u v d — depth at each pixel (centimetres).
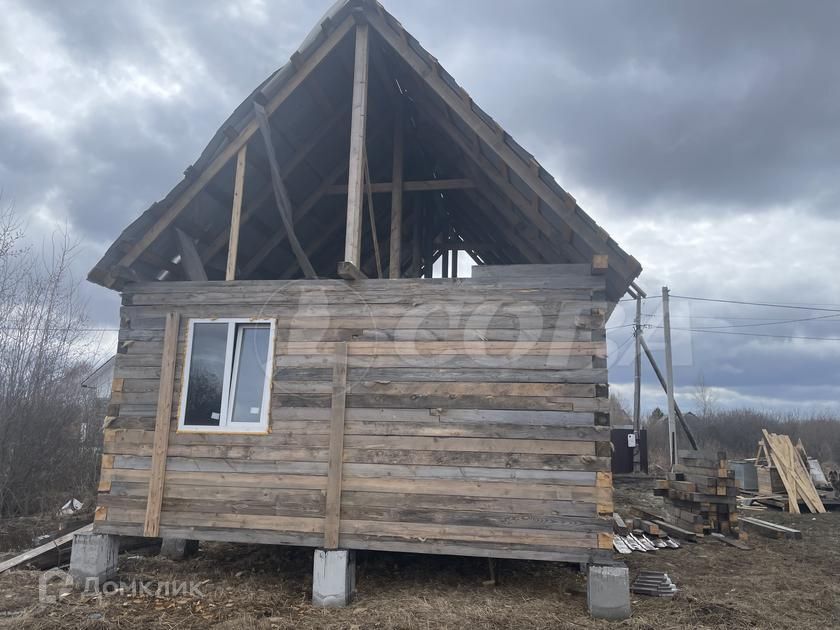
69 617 566
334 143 846
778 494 1656
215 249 809
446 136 812
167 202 713
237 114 716
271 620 559
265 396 671
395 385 650
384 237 1103
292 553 812
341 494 636
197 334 703
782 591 730
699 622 588
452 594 645
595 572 583
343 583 607
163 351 698
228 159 723
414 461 632
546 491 607
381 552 798
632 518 1163
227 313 701
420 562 768
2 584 670
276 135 765
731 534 1077
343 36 715
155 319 714
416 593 647
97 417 1550
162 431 676
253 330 701
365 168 797
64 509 1205
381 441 640
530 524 604
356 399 654
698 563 884
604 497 598
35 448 1249
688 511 1142
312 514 639
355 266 658
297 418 662
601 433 610
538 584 693
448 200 1068
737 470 1894
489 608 596
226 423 674
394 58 766
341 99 821
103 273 697
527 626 551
